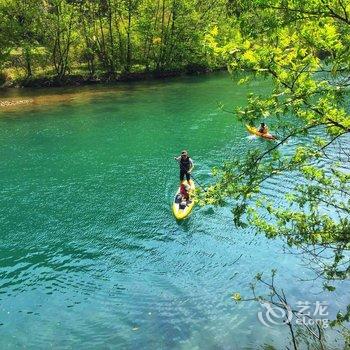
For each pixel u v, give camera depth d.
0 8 55.81
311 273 13.91
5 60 57.72
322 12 5.83
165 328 12.13
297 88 6.42
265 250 15.80
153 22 60.91
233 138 30.34
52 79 56.62
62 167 26.53
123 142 30.97
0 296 14.21
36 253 16.89
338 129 7.02
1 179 24.95
